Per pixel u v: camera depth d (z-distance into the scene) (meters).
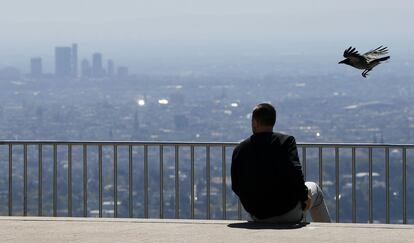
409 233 11.78
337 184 14.39
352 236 11.56
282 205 12.34
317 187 13.18
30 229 12.37
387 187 14.31
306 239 11.37
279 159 12.24
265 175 12.27
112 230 12.24
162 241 11.38
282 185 12.27
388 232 11.85
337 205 14.38
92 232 12.09
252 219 12.59
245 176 12.38
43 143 14.94
